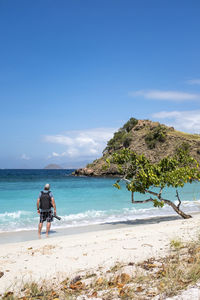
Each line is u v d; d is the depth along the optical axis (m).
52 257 6.68
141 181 13.82
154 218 15.52
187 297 3.08
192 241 6.88
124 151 14.33
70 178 70.12
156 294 3.70
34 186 40.00
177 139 92.00
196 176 13.93
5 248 8.33
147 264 5.44
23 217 15.93
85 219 15.40
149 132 96.69
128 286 4.19
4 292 4.52
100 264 5.83
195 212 17.38
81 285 4.58
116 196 26.27
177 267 4.79
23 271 5.68
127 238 8.38
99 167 87.50
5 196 26.52
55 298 4.04
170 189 33.59
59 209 18.66
